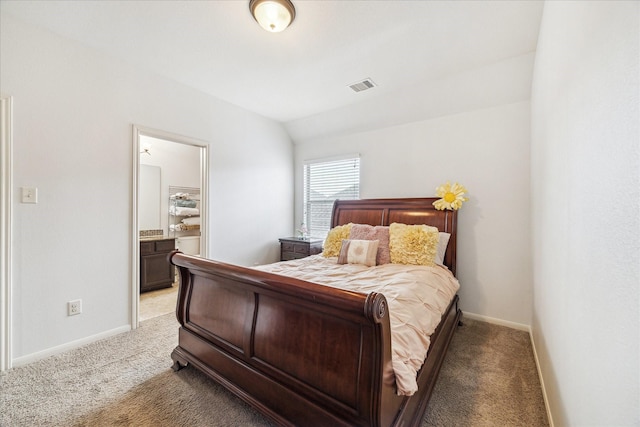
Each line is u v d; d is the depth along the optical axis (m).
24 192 2.01
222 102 3.42
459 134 3.09
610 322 0.77
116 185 2.50
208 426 1.44
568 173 1.21
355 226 3.15
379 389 1.03
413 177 3.41
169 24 2.03
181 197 4.97
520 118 2.75
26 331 2.02
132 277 2.61
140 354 2.16
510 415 1.54
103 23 2.02
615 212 0.74
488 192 2.92
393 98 3.24
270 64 2.58
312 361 1.26
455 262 2.91
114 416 1.50
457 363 2.07
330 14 1.89
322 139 4.26
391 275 2.22
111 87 2.46
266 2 1.75
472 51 2.33
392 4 1.80
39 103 2.07
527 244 2.71
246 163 3.76
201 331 1.82
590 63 0.93
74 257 2.26
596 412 0.86
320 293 1.12
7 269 1.94
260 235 3.98
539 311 2.01
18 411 1.53
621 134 0.70
